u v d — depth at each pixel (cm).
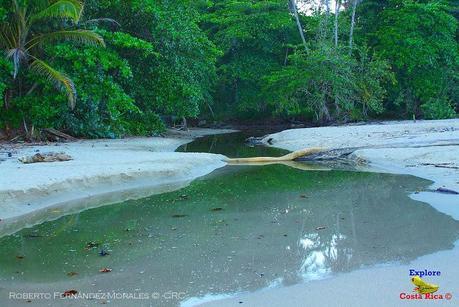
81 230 719
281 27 3400
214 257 582
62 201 904
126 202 909
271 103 3275
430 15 3042
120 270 545
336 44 2978
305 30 3534
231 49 3525
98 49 1727
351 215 780
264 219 768
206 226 731
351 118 3009
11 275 533
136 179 1079
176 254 598
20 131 1720
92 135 1880
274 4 3378
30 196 862
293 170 1320
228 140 2378
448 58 3073
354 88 2958
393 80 2920
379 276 500
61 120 1778
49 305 452
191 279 511
